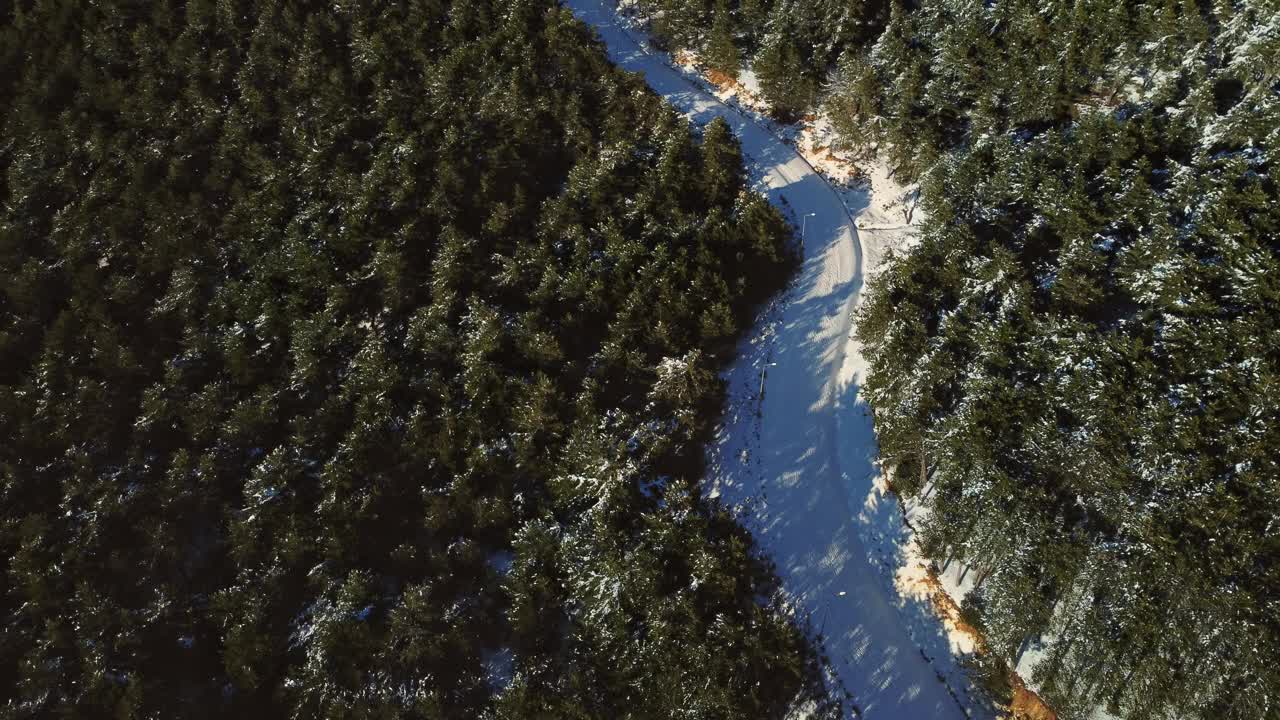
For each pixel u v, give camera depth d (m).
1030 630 31.53
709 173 48.94
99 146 51.00
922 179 46.94
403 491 38.03
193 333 43.06
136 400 41.66
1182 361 34.22
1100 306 37.75
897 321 38.72
